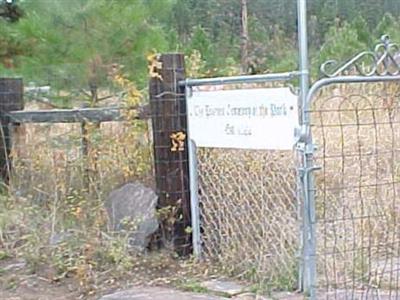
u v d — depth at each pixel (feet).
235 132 22.29
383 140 25.35
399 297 21.04
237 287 22.12
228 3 59.52
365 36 56.90
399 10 62.18
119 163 25.55
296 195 21.53
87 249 23.52
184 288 22.20
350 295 20.98
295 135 19.57
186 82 24.09
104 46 30.25
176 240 24.47
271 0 61.05
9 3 35.96
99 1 30.22
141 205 24.67
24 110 29.19
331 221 22.07
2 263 23.84
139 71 30.04
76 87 30.73
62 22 30.40
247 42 53.98
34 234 24.18
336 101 26.58
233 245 23.29
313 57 52.26
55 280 22.81
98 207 24.66
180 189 24.58
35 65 31.14
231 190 23.34
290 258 21.90
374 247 23.03
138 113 25.20
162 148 24.61
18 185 27.30
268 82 22.89
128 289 22.25
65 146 26.68
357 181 24.40
